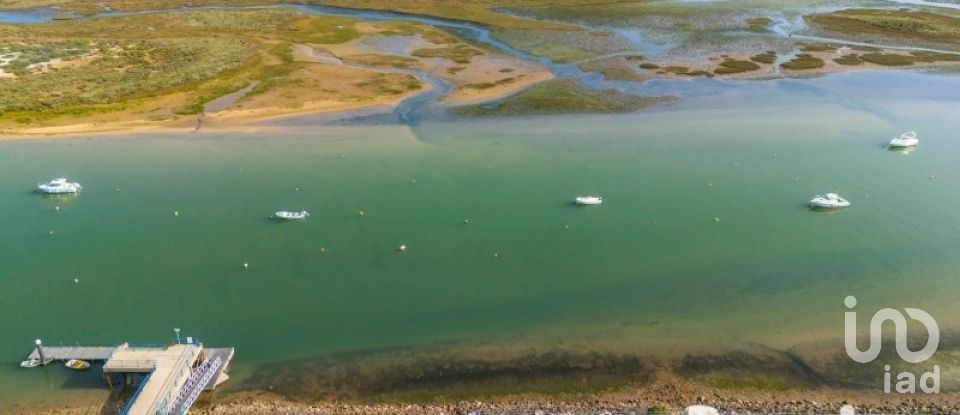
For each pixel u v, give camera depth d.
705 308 42.59
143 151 67.81
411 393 35.38
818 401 34.44
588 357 38.12
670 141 70.06
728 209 55.59
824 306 42.56
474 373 36.81
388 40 113.00
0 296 43.97
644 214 54.81
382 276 46.38
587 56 102.25
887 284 44.91
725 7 137.75
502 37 114.69
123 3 149.12
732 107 80.31
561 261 48.12
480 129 73.38
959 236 51.00
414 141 70.12
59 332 40.25
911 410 33.53
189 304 43.16
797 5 139.88
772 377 36.34
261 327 40.81
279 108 79.19
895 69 95.44
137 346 38.16
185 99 82.12
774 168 63.47
